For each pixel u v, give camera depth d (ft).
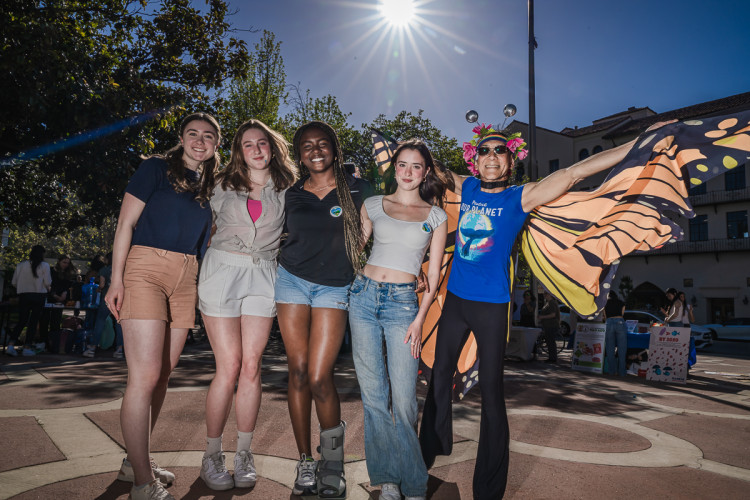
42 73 26.11
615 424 14.28
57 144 30.76
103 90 28.81
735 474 9.94
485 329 8.53
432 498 8.05
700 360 45.62
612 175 9.45
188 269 8.32
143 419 7.30
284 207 9.02
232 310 8.55
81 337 27.40
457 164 70.08
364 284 8.45
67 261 31.53
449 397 8.95
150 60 43.21
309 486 7.86
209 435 8.32
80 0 36.99
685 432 13.78
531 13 46.26
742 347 70.38
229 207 8.77
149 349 7.50
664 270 121.08
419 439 8.92
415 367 8.29
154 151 37.22
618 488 8.77
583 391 21.09
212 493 7.82
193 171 8.75
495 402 8.25
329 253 8.46
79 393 15.03
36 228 48.42
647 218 9.48
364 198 9.06
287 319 8.40
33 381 17.08
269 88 62.54
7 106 28.22
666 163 9.18
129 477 7.97
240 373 8.68
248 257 8.73
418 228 8.54
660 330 27.84
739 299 109.19
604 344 30.01
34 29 25.25
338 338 8.37
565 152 120.88
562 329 64.85
